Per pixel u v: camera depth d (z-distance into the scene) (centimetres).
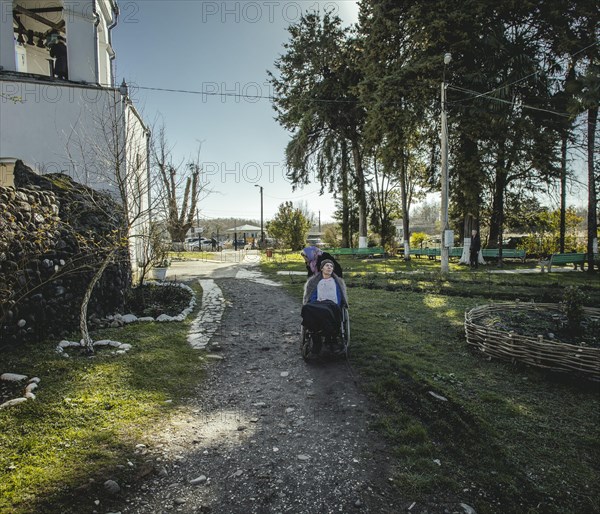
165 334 650
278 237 3428
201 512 250
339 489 273
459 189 1825
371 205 3048
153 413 381
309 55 2494
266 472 294
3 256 512
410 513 249
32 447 305
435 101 1798
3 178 1053
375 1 1867
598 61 1664
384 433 347
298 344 630
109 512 246
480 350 569
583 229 2612
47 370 455
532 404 402
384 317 786
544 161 1669
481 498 264
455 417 370
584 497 263
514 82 1619
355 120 2633
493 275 1473
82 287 663
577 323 548
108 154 900
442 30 1636
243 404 417
